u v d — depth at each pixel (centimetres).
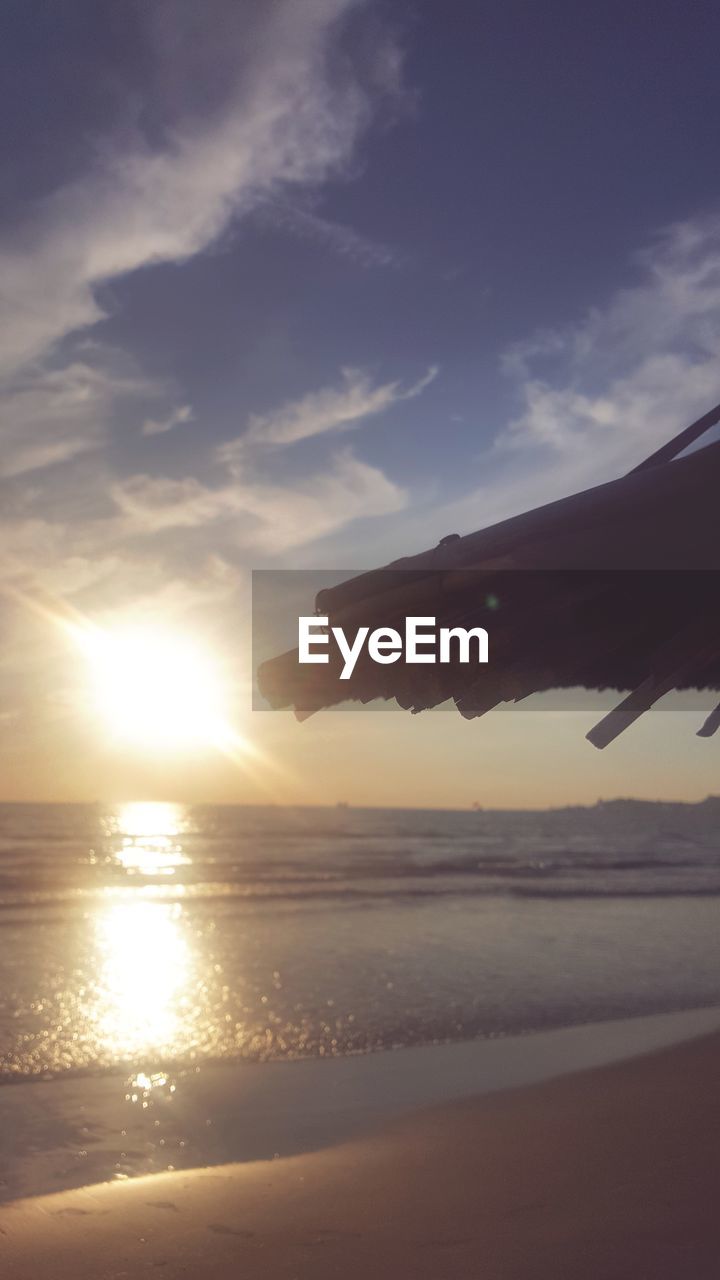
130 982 1625
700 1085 894
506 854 5962
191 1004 1440
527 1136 772
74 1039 1220
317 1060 1114
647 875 4388
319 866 4703
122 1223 630
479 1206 604
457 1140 780
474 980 1639
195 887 3541
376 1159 746
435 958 1875
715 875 4441
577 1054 1109
